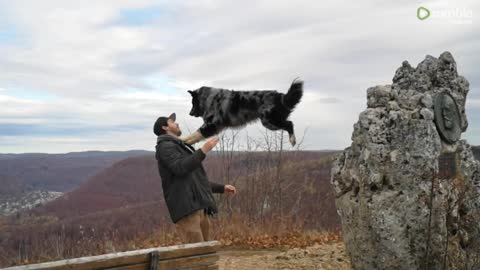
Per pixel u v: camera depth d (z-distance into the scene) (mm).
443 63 6656
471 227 6504
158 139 5539
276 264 7215
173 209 5438
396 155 5914
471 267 6129
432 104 6203
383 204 5852
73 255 8773
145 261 3443
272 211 11727
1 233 9648
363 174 6051
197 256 3770
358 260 6098
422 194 5871
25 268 2855
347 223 6320
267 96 7914
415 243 5832
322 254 7605
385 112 6129
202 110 8156
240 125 8062
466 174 6562
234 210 11672
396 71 6707
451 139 6312
